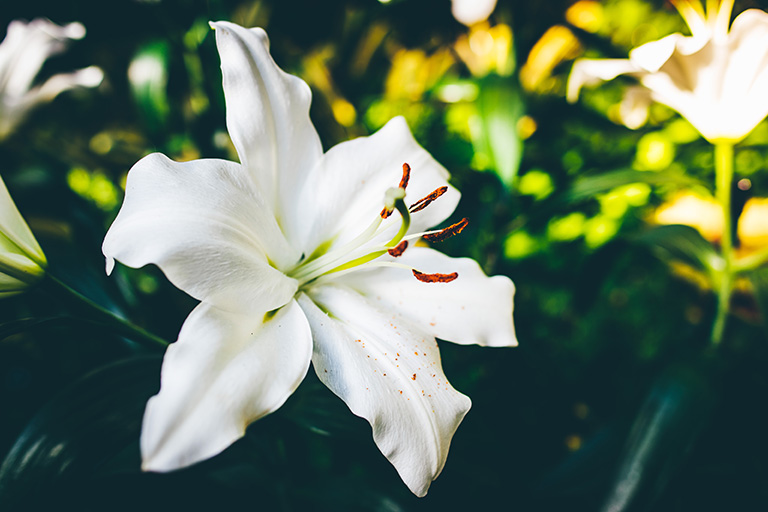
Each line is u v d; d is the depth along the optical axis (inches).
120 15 20.1
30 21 22.3
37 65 20.8
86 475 11.0
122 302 16.4
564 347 24.8
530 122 28.3
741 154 25.3
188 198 10.3
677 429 14.5
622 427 17.0
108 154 23.7
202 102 19.9
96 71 21.3
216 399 9.3
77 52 22.2
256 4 20.2
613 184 18.1
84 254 16.5
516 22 25.1
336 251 12.2
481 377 20.4
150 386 11.8
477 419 15.3
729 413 17.4
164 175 10.3
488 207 23.1
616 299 28.4
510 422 19.6
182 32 19.3
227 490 14.8
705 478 17.3
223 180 10.9
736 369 17.1
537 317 25.2
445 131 28.2
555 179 27.2
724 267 16.6
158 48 19.3
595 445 17.2
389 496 15.1
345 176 12.8
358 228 12.8
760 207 35.5
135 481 14.0
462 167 25.5
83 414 11.4
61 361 19.4
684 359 15.6
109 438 11.3
